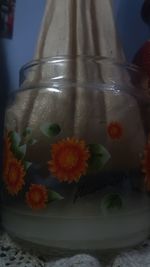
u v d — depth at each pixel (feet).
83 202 0.48
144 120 0.56
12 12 0.76
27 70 0.60
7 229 0.55
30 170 0.51
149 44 0.71
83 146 0.49
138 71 0.61
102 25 0.60
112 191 0.49
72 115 0.52
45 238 0.49
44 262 0.48
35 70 0.58
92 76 0.55
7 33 0.75
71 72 0.55
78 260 0.44
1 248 0.53
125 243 0.51
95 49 0.59
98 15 0.61
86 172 0.49
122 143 0.51
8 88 0.75
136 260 0.48
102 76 0.56
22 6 0.77
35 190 0.50
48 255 0.50
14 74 0.76
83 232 0.48
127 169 0.51
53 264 0.46
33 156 0.51
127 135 0.52
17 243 0.54
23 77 0.61
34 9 0.78
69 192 0.49
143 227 0.53
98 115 0.52
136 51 0.81
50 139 0.50
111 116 0.52
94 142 0.50
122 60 0.61
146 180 0.54
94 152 0.49
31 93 0.55
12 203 0.54
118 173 0.50
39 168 0.51
